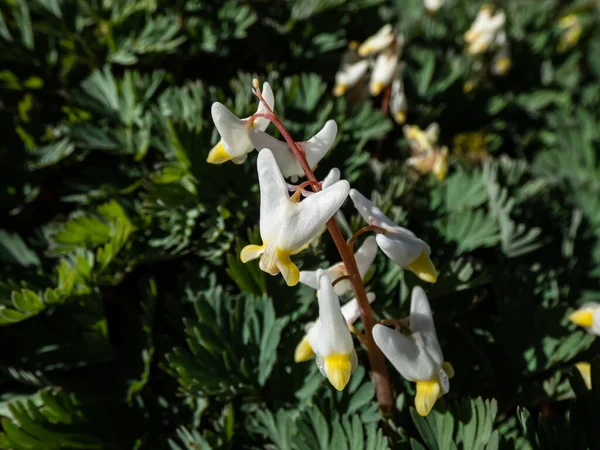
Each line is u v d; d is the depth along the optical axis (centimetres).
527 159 33
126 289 25
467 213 25
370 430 21
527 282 24
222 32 30
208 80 31
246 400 22
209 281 24
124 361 24
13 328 24
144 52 29
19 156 27
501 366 23
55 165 27
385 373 21
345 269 20
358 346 23
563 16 46
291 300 23
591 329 22
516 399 23
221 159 20
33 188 27
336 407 22
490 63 36
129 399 23
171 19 30
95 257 25
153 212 25
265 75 31
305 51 31
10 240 25
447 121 33
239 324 23
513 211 26
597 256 26
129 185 26
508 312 23
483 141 31
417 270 20
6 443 22
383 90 32
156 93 29
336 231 20
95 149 27
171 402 23
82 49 29
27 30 30
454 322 24
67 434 22
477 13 40
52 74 30
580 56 39
